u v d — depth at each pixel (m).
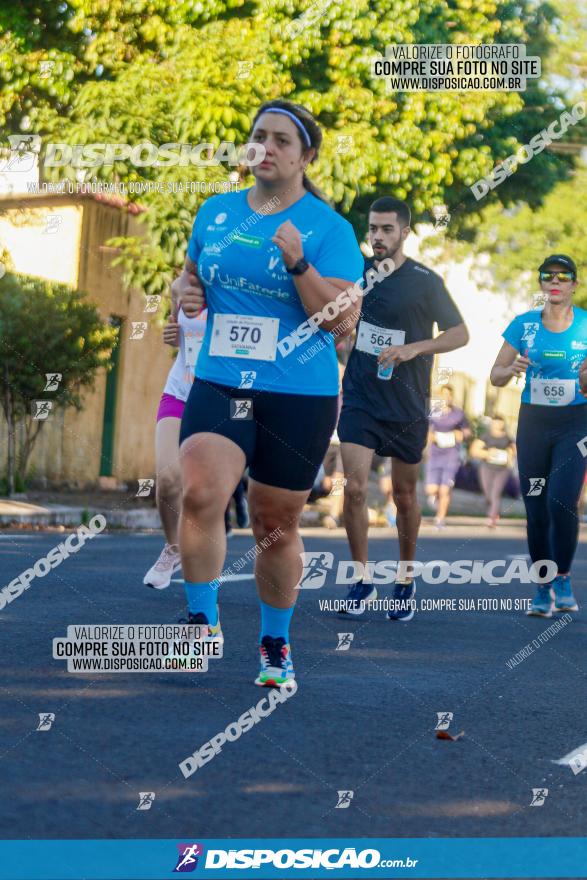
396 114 16.70
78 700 4.76
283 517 5.11
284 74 16.08
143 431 17.48
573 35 19.12
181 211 15.28
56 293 15.16
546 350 8.40
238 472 5.07
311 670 5.80
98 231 16.38
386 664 6.09
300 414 5.02
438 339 7.73
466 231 17.03
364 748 4.36
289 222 4.83
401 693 5.38
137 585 8.31
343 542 14.07
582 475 8.45
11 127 16.77
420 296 7.74
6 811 3.43
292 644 6.55
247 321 5.03
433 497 15.92
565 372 8.37
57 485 16.47
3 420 15.58
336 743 4.39
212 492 5.07
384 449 7.79
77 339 15.30
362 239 17.34
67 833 3.31
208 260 5.08
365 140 16.30
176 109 15.41
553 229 18.03
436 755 4.33
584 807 3.81
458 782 4.00
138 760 3.99
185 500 5.16
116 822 3.42
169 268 15.34
